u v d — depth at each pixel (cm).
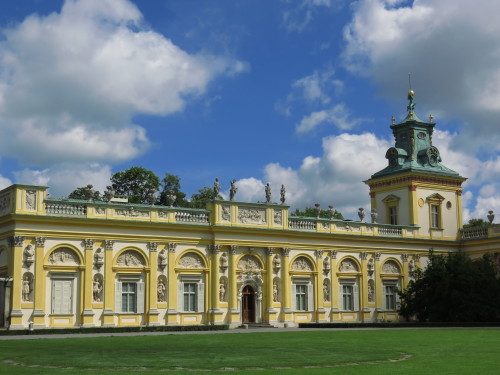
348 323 5675
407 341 3631
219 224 5584
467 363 2484
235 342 3553
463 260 6191
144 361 2556
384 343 3481
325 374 2177
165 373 2217
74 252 4947
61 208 4919
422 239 6862
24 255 4731
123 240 5147
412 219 6906
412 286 6316
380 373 2195
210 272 5541
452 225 7194
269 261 5853
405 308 6372
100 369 2327
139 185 8862
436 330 4872
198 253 5506
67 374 2180
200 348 3152
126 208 5188
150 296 5209
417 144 7288
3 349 3075
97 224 5025
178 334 4359
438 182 7162
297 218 6097
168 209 5378
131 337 3988
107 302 5009
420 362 2534
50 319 4791
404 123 7294
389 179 7194
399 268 6744
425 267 6700
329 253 6253
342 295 6328
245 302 5759
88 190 5094
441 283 6012
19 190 4756
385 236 6606
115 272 5084
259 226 5819
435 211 7144
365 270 6469
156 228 5291
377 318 6481
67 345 3325
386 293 6625
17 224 4712
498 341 3619
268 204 5900
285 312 5859
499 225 6838
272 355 2803
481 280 6016
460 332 4544
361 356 2762
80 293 4925
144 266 5225
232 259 5638
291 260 6006
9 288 4734
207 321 5478
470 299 5941
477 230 7056
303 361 2575
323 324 5644
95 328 4609
